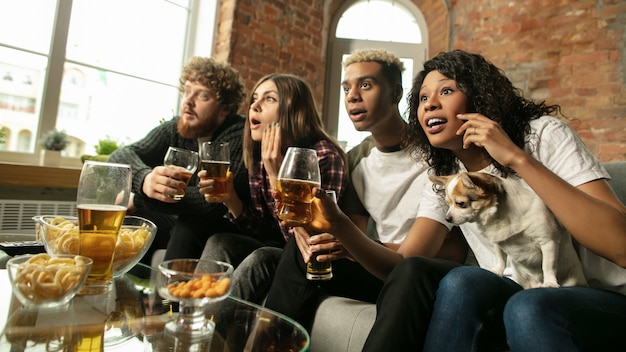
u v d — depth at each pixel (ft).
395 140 4.82
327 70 11.32
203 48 9.50
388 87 4.92
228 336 2.19
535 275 2.78
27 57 7.50
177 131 6.15
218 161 4.04
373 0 11.56
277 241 5.08
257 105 4.83
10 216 6.66
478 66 3.21
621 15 8.75
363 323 3.18
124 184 2.64
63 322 2.21
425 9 11.42
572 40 9.18
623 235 2.32
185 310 2.27
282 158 4.35
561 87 9.20
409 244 3.61
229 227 4.89
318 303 3.56
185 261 2.48
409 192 4.45
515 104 3.22
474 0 10.40
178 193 4.15
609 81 8.76
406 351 2.57
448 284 2.62
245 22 9.30
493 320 2.65
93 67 8.25
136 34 8.86
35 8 7.57
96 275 2.56
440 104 3.25
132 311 2.46
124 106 8.71
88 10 8.16
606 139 8.71
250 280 3.82
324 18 10.91
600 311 2.48
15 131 7.41
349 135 11.30
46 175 6.88
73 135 8.01
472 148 3.26
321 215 3.08
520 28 9.72
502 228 2.74
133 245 2.92
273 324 2.33
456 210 2.84
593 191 2.66
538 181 2.51
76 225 3.06
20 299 2.18
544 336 2.25
